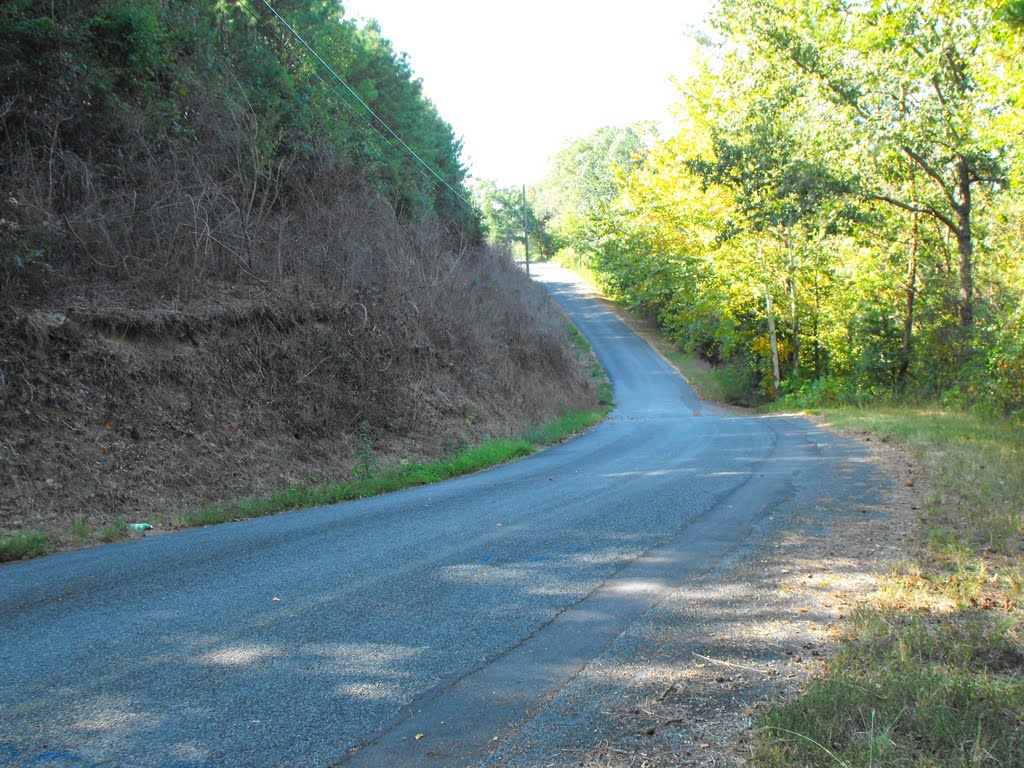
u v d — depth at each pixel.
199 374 12.81
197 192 15.98
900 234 28.50
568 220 103.81
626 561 6.57
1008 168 20.67
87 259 12.98
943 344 26.78
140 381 11.78
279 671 4.14
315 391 14.87
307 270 17.67
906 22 21.16
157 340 12.70
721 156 27.39
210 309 13.95
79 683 3.96
